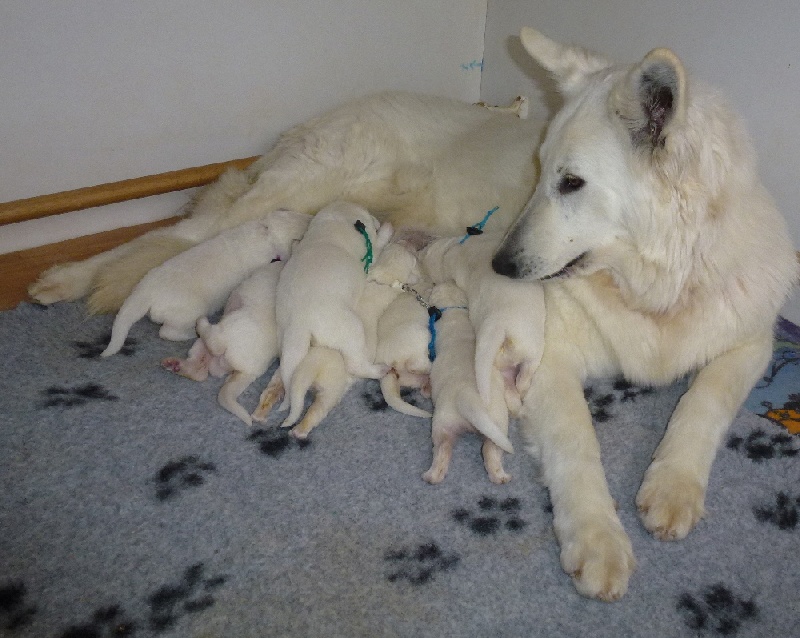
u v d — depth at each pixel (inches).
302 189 49.1
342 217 41.4
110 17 46.8
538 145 44.1
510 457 35.9
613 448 36.2
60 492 33.6
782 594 30.0
